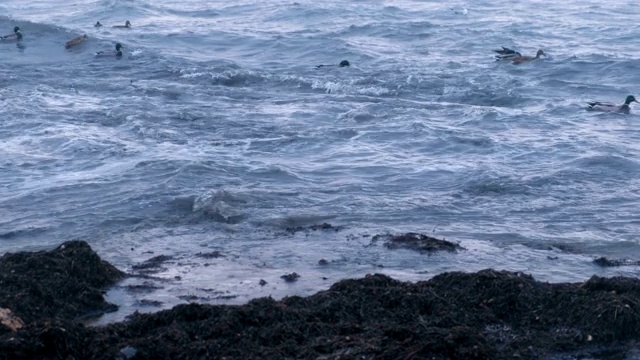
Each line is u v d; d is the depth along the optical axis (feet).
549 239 44.14
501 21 137.39
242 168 57.11
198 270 39.32
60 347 28.60
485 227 46.16
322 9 151.84
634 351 30.35
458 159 60.29
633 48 113.29
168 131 68.13
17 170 57.72
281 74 96.27
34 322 30.30
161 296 35.99
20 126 69.62
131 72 99.14
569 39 121.49
